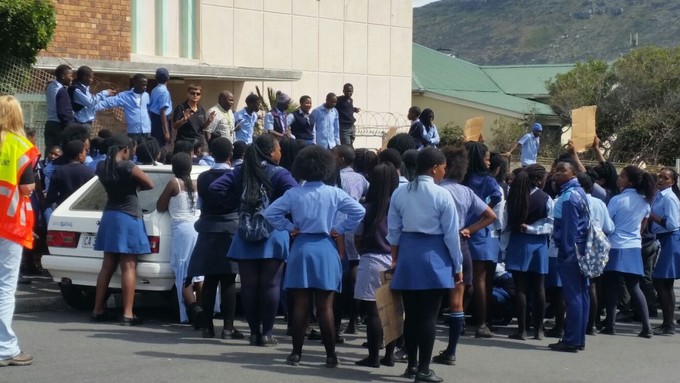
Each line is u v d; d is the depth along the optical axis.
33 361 9.83
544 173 12.36
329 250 9.92
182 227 11.78
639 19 194.88
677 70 45.59
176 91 25.20
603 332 13.41
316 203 9.85
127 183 11.64
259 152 10.66
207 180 11.10
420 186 9.42
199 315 11.76
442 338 12.32
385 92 31.16
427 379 9.52
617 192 14.50
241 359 10.28
